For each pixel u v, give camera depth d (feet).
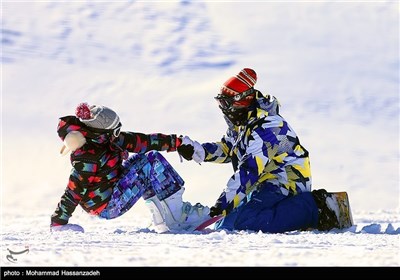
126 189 70.95
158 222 71.61
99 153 69.87
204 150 74.59
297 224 71.10
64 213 70.74
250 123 73.20
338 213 72.54
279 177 73.05
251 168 71.67
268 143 72.18
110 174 70.69
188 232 70.38
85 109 68.85
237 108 73.82
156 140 72.08
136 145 71.36
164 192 71.15
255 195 72.49
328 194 72.90
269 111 73.82
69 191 70.44
